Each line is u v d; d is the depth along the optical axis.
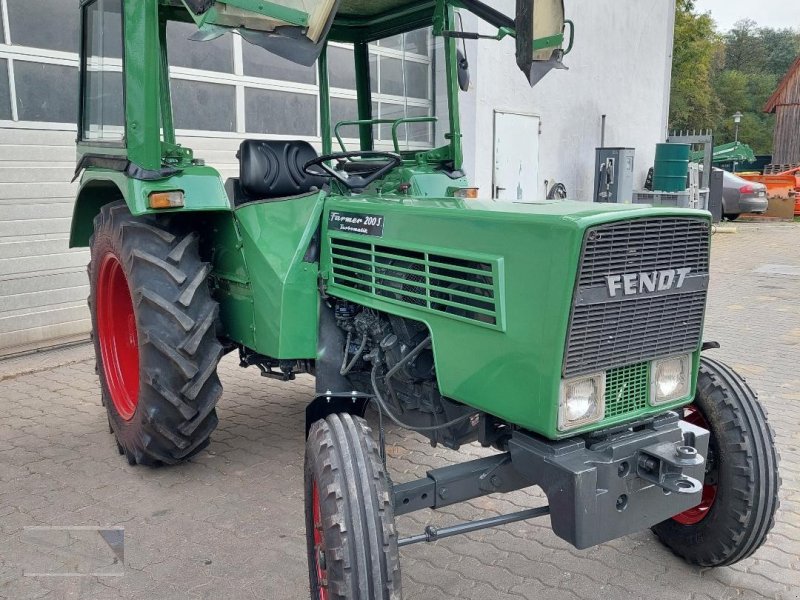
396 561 2.18
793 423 4.61
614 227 2.16
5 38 5.67
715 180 17.31
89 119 4.09
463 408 2.70
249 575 2.97
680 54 32.12
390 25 4.32
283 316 3.16
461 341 2.46
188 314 3.47
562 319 2.12
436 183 3.92
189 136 6.43
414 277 2.66
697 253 2.42
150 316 3.47
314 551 2.51
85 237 4.57
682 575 2.97
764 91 61.12
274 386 5.46
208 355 3.54
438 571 3.01
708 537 2.88
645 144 14.38
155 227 3.60
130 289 3.56
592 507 2.19
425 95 4.19
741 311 8.16
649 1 13.55
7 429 4.55
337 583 2.13
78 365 5.90
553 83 11.41
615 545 3.21
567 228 2.09
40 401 5.07
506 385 2.31
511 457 2.43
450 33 3.76
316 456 2.35
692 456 2.24
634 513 2.32
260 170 4.02
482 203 2.73
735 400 2.80
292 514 3.49
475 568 3.04
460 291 2.45
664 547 3.17
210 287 3.91
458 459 4.11
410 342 2.79
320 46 2.66
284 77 6.98
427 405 2.93
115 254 3.77
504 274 2.27
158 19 3.47
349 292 3.00
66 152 6.16
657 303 2.35
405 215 2.69
